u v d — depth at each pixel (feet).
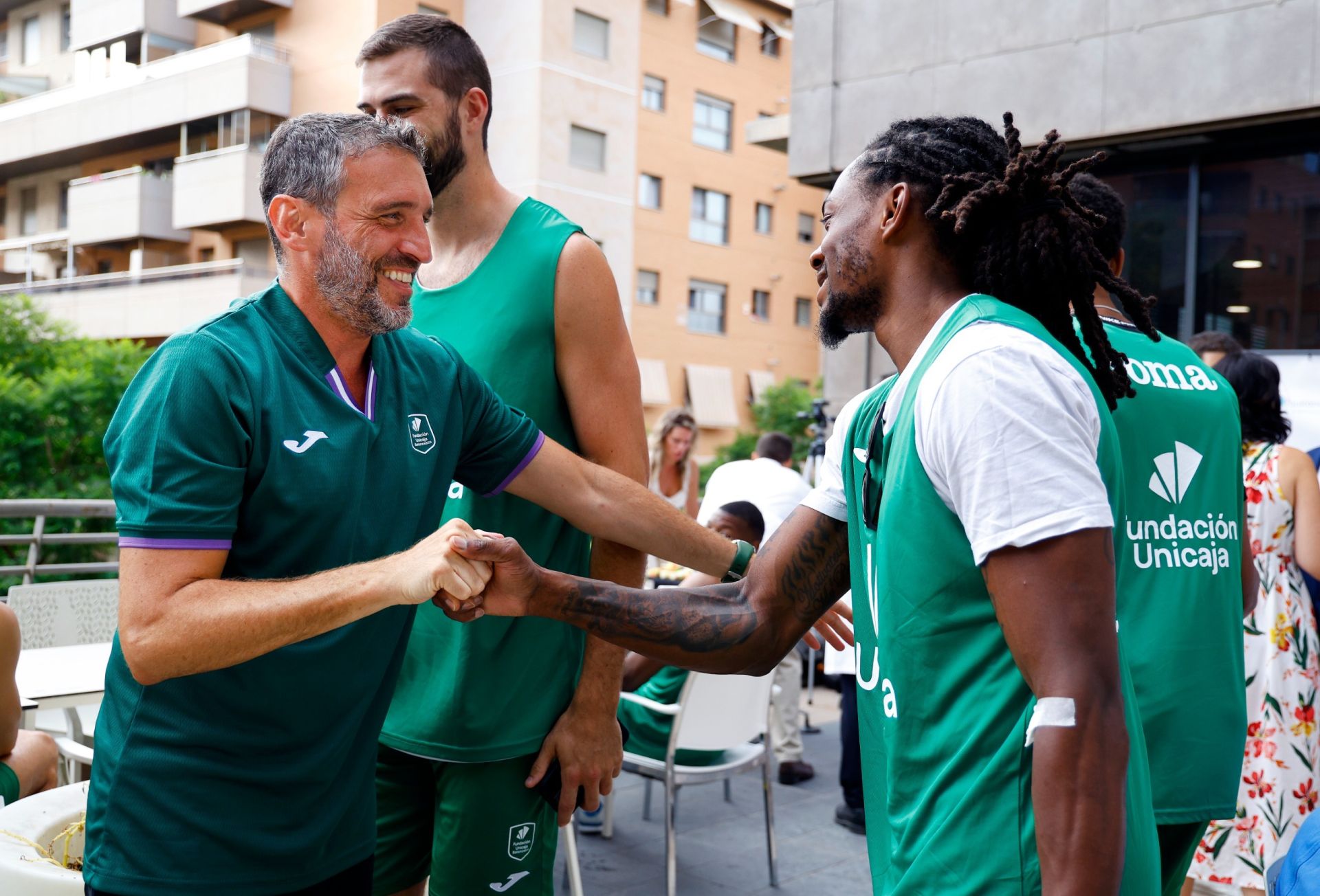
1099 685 3.20
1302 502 8.96
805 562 4.63
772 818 11.91
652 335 78.28
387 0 65.98
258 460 4.22
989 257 3.83
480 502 5.90
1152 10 20.11
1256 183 20.18
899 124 4.18
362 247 4.37
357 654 4.50
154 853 4.26
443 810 6.04
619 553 6.12
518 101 68.28
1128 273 21.76
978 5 22.38
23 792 7.46
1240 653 5.67
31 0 86.28
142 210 72.59
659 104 78.38
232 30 73.97
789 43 86.63
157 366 4.17
